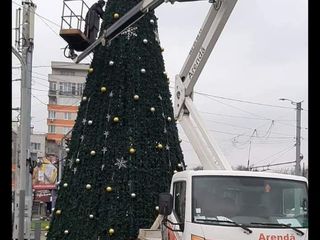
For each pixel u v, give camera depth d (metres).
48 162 55.28
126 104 11.89
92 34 14.44
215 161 8.56
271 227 6.53
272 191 6.85
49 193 54.12
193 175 6.93
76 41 14.23
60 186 12.35
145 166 11.52
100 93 12.10
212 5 9.00
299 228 6.58
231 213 6.65
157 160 11.70
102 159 11.62
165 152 11.89
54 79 79.44
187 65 9.95
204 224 6.52
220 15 8.88
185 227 6.66
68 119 79.50
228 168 8.23
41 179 54.09
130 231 11.03
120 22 10.83
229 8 8.73
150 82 12.18
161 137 11.91
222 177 6.90
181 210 7.04
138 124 11.75
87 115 12.16
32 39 17.80
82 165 11.81
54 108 79.00
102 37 11.64
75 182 11.83
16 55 16.94
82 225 11.37
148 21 12.58
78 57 13.32
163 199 6.95
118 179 11.36
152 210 11.27
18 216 16.45
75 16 14.35
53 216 12.24
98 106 12.04
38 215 51.97
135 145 11.59
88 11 14.53
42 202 55.12
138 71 12.12
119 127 11.73
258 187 6.86
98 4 14.57
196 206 6.70
